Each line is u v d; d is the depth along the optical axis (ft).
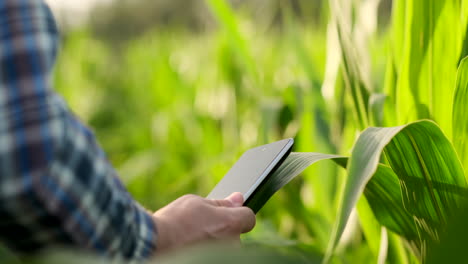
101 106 14.48
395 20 3.37
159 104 10.68
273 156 2.92
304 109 4.87
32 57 1.70
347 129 4.36
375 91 4.50
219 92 8.34
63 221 1.69
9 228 1.69
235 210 2.51
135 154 10.23
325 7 5.40
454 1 2.95
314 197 4.60
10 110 1.64
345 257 3.84
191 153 8.41
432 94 3.02
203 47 12.44
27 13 1.75
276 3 9.92
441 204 2.61
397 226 2.93
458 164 2.50
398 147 2.57
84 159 1.76
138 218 2.06
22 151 1.59
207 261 0.97
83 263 1.05
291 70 7.13
